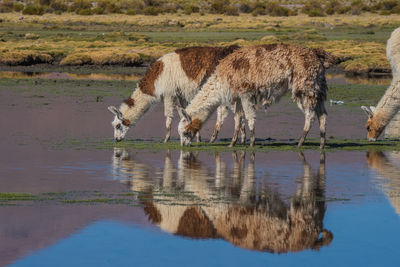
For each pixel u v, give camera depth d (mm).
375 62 106500
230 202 26656
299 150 40188
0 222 23250
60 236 21984
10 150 38781
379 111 44219
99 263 19625
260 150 40031
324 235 22641
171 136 46938
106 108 61219
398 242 21922
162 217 24391
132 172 32656
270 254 20781
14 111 57562
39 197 26953
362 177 32219
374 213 25312
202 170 33469
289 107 63750
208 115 40188
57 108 60312
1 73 96062
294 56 38062
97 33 178750
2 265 19375
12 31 181375
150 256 20375
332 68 109375
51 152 38406
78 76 94688
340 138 46375
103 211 24953
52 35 166375
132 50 121688
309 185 30047
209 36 167625
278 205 26328
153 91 42875
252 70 38375
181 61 42188
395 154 39562
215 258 20328
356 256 20609
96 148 40219
